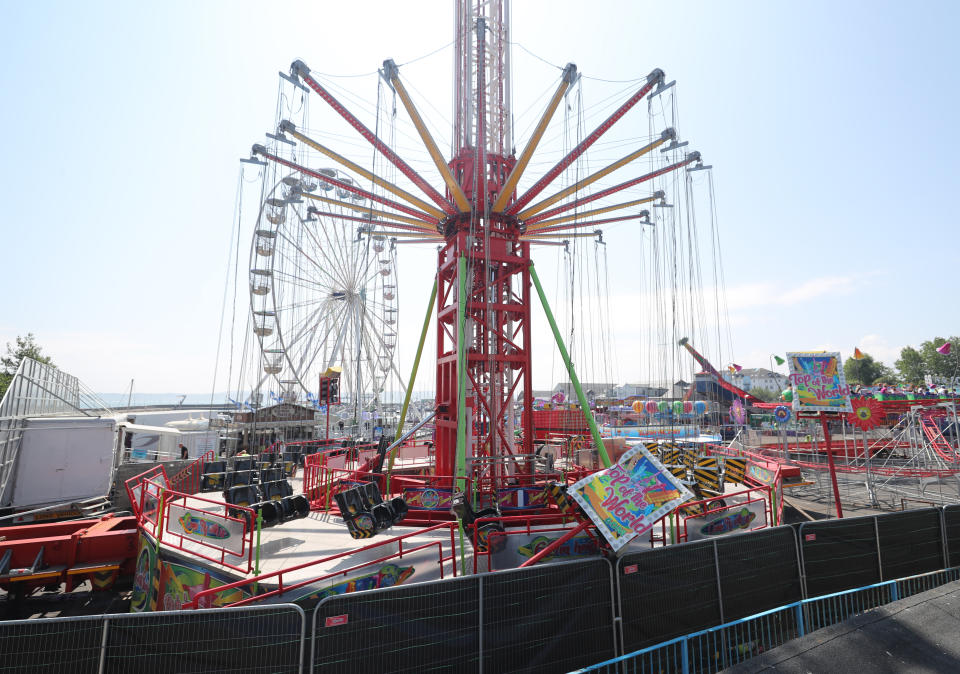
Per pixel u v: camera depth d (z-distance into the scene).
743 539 8.48
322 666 6.04
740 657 7.44
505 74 18.45
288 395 34.75
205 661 5.99
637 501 7.57
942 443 26.22
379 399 40.91
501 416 16.25
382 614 6.34
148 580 11.30
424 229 20.44
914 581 9.52
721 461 16.09
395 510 11.30
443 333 18.05
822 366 12.82
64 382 27.72
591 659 7.01
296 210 27.69
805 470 26.48
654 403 34.44
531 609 6.88
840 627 6.29
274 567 9.45
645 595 7.52
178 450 32.00
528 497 12.59
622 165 16.45
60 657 5.79
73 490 18.27
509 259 16.97
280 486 13.88
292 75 14.40
